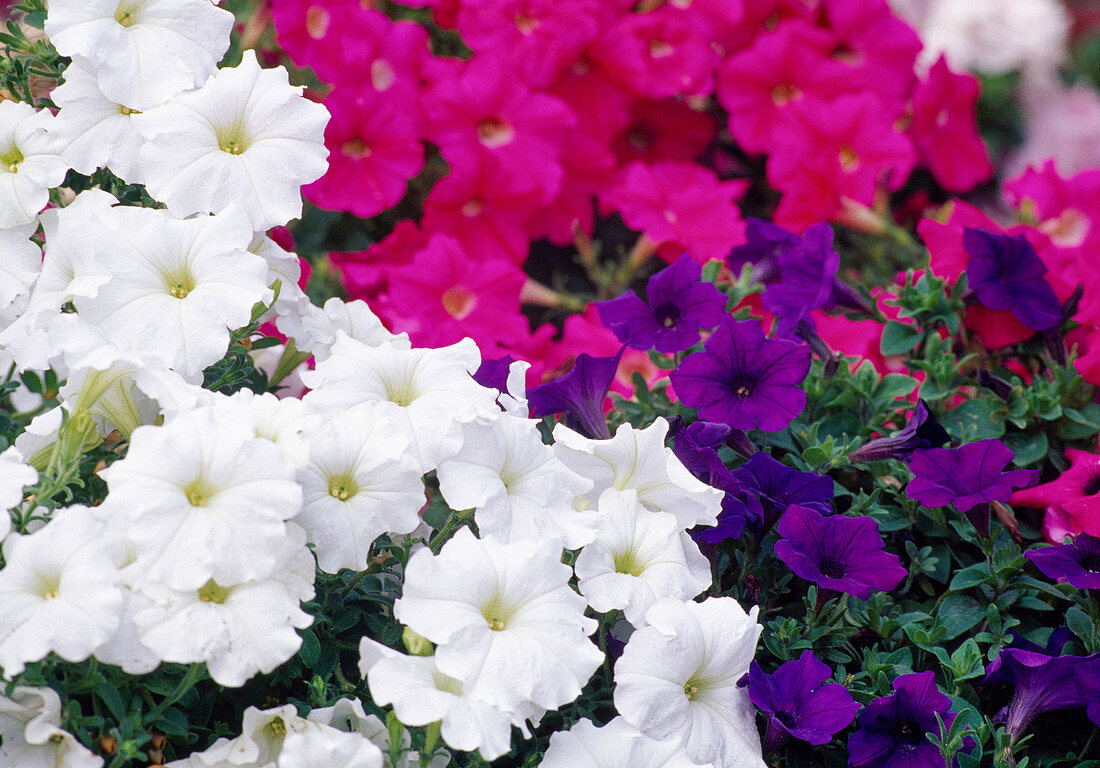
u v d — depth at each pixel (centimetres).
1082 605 130
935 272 141
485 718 119
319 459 122
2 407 139
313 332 130
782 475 129
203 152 126
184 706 123
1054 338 140
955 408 138
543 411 132
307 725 121
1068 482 134
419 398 125
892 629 129
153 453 119
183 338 123
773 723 124
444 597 121
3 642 117
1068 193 151
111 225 125
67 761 119
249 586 119
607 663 127
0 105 128
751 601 130
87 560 118
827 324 145
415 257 150
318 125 128
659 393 136
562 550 126
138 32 127
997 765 125
